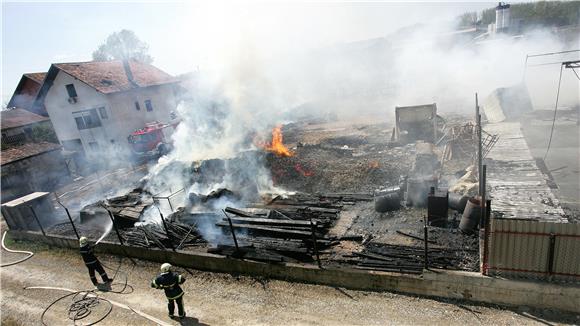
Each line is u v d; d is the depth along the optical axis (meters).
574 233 7.68
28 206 17.02
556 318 7.98
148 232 14.31
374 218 13.49
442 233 11.57
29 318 10.70
